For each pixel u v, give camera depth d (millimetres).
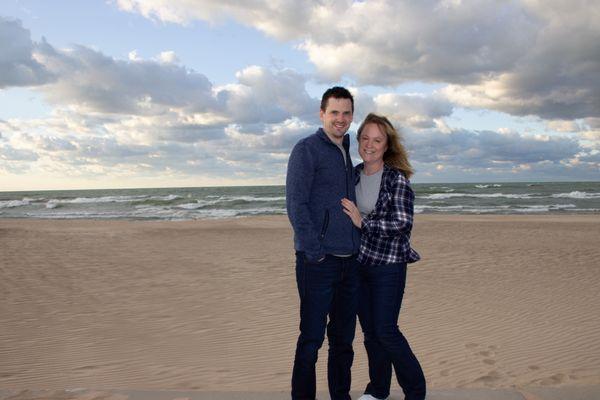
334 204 3006
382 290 3082
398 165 3277
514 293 7926
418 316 6684
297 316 6711
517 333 5961
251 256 11945
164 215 32781
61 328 6250
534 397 3324
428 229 18234
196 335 5945
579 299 7535
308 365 3055
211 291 8195
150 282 8938
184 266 10594
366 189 3211
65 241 15250
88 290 8344
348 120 3043
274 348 5488
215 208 39219
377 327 3084
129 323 6445
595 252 12172
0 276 9602
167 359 5152
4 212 38906
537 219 23422
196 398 3383
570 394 3367
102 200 52219
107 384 4508
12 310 7117
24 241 15273
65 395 3545
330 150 3029
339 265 3023
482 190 66062
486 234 16406
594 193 52125
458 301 7438
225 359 5160
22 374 4773
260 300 7570
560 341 5664
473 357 5176
